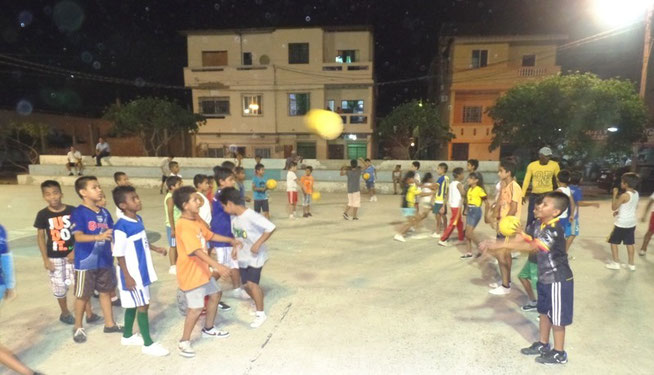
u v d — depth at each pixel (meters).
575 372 3.45
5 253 3.26
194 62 28.34
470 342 3.96
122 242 3.55
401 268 6.41
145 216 11.33
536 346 3.75
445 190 8.45
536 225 3.71
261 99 27.62
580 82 17.12
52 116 27.84
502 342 3.97
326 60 27.47
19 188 18.12
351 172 10.68
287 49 27.19
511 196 5.64
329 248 7.70
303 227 9.73
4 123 25.19
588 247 7.73
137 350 3.83
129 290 3.62
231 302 4.98
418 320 4.46
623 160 20.30
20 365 3.27
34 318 4.52
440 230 8.77
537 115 17.69
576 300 5.04
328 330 4.22
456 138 27.23
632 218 6.11
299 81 27.23
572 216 6.28
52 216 4.16
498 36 25.52
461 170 7.69
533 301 4.68
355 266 6.53
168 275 6.04
